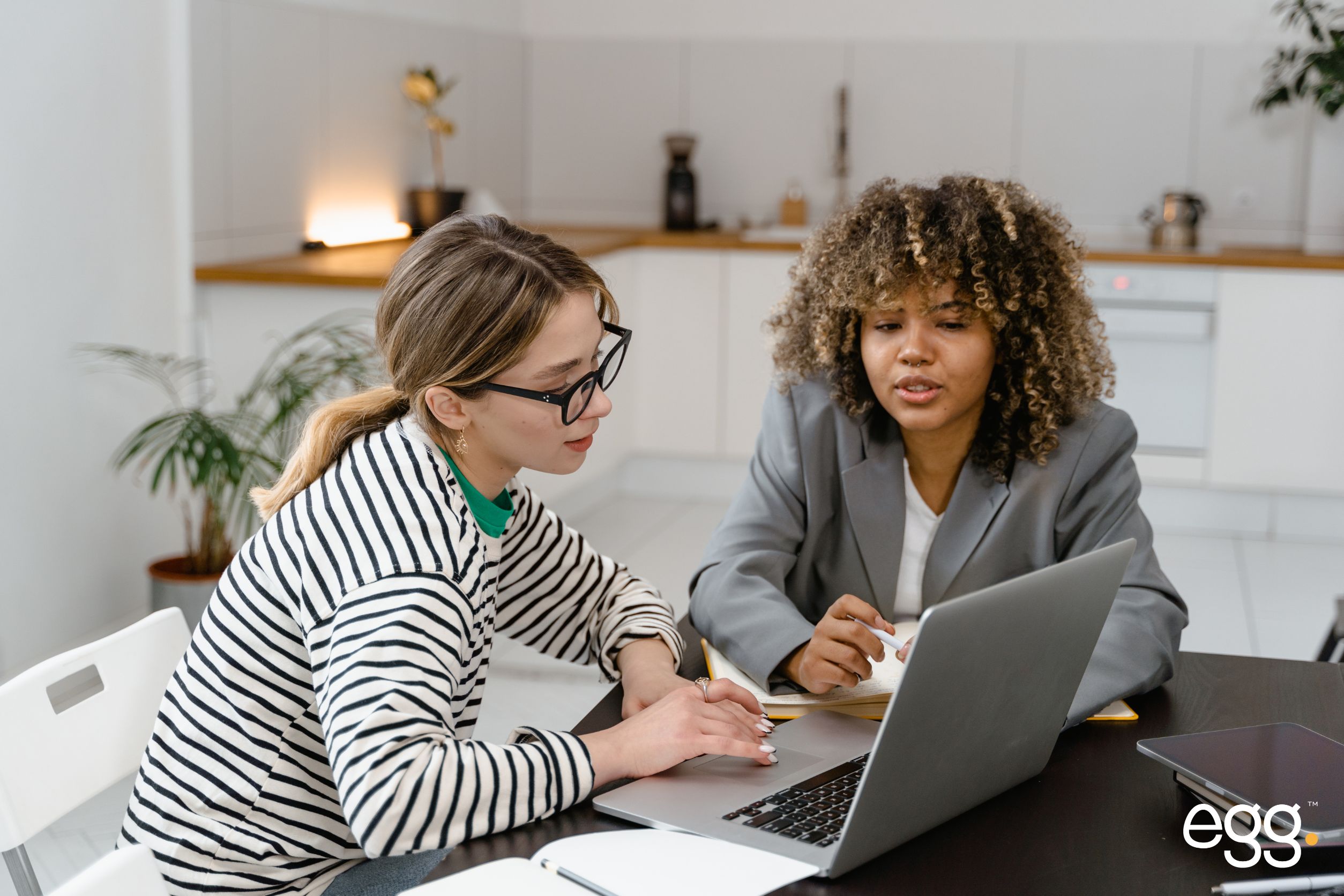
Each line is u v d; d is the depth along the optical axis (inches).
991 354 56.6
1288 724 45.3
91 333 124.0
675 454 194.4
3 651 116.5
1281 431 174.1
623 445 189.2
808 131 208.1
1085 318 59.2
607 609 56.2
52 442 120.3
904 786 36.9
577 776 41.1
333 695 40.2
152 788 47.1
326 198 160.6
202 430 112.9
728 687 47.9
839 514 62.4
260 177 146.7
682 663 56.4
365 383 97.7
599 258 168.7
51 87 117.5
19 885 46.8
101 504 126.9
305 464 46.5
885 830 37.3
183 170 133.3
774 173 210.4
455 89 191.0
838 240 58.6
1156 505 183.0
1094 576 40.1
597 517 185.3
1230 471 176.6
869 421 61.9
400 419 46.9
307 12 153.0
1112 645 51.3
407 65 177.0
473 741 42.3
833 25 204.7
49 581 121.3
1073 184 200.4
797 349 63.0
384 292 45.9
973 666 36.4
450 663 41.2
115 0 124.0
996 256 54.9
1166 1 193.3
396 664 39.9
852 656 49.9
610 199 216.5
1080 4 196.1
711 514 188.2
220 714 45.9
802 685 51.0
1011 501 58.8
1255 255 174.9
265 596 44.8
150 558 134.6
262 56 144.8
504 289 43.2
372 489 43.7
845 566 62.5
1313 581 158.7
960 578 59.8
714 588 57.0
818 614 64.2
